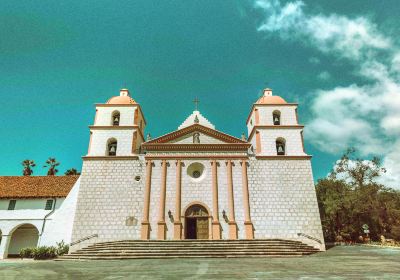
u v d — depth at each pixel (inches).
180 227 1058.1
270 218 1080.8
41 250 1003.9
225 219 1079.0
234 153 1188.5
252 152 1269.7
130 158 1165.1
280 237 1054.4
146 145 1186.0
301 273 510.3
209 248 877.8
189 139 1213.7
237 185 1130.0
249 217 1077.8
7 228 1160.8
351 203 1526.8
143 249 874.1
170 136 1208.2
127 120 1251.8
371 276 471.2
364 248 1049.5
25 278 511.2
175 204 1095.6
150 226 1059.9
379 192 1679.4
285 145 1215.6
